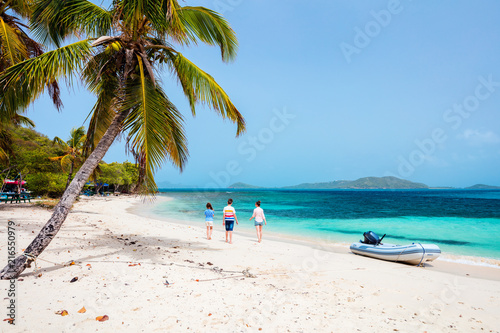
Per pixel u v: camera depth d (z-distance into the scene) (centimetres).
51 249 700
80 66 541
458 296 532
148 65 615
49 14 624
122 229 1208
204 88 690
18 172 2305
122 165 5950
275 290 512
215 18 710
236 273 620
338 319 398
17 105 570
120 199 4503
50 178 2656
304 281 589
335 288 548
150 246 846
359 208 3403
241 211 2856
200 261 711
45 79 523
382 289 557
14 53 1026
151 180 575
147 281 510
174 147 721
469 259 924
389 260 846
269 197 6888
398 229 1683
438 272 733
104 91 717
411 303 484
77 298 414
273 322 377
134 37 609
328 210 3103
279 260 787
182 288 488
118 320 354
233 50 775
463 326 397
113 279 508
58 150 2598
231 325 360
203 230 1398
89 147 773
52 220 513
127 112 617
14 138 2262
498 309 469
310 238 1313
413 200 5497
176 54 693
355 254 959
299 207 3578
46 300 399
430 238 1398
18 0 1109
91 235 955
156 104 615
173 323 356
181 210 2859
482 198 6362
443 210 3120
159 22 624
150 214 2373
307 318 396
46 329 320
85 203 2902
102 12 645
